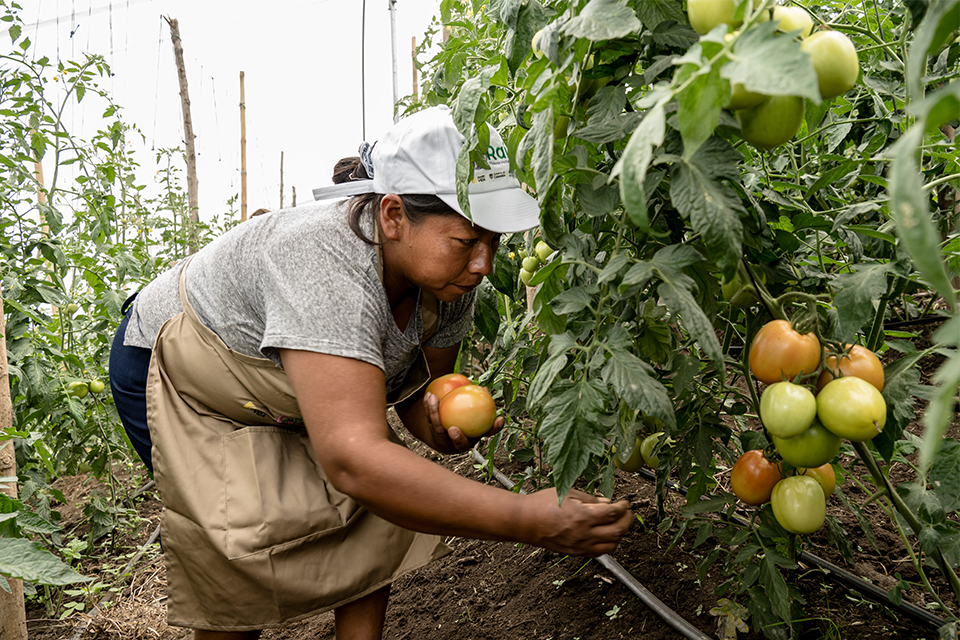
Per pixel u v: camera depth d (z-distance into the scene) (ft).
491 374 6.80
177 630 8.32
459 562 8.29
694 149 2.05
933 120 1.51
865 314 3.31
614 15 2.70
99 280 10.96
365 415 3.98
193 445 5.03
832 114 5.62
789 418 3.24
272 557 4.91
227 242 4.81
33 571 3.66
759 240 3.59
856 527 6.95
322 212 4.47
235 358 4.78
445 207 4.07
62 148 10.78
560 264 3.56
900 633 5.41
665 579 6.62
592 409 3.11
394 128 4.26
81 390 10.00
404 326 5.07
